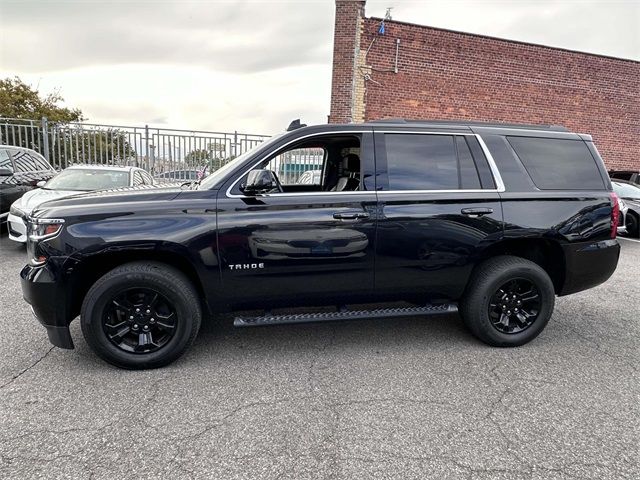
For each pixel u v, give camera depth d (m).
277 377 3.15
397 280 3.49
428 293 3.61
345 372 3.25
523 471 2.20
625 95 15.66
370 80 13.21
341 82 13.15
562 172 3.81
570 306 4.96
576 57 14.85
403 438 2.46
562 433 2.53
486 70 14.05
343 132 3.51
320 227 3.29
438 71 13.66
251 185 3.11
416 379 3.15
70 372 3.16
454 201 3.50
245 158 3.39
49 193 6.90
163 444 2.37
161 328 3.21
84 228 3.02
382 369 3.30
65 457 2.25
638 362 3.51
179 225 3.11
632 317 4.60
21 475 2.11
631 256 7.93
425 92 13.63
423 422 2.62
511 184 3.64
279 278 3.30
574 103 15.09
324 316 3.46
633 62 15.51
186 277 3.25
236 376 3.15
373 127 3.57
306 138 3.46
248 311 3.45
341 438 2.45
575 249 3.74
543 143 3.84
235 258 3.20
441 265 3.53
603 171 3.93
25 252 6.89
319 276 3.35
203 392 2.92
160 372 3.19
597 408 2.81
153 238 3.05
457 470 2.20
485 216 3.54
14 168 8.04
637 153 16.16
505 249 3.81
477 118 14.19
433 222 3.46
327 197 3.33
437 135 3.64
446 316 4.52
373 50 13.14
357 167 3.77
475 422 2.63
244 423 2.57
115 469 2.17
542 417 2.69
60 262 2.99
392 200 3.40
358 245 3.35
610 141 15.77
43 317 3.07
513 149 3.74
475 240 3.54
